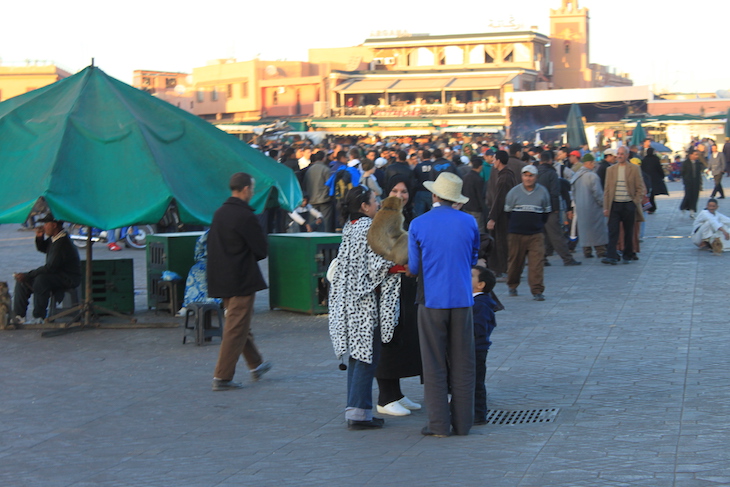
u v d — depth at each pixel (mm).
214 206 16062
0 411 11180
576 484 7688
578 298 18547
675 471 7906
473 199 22391
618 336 14578
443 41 110188
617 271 22328
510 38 108312
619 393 11047
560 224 23781
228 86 116625
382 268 9828
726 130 63750
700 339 14094
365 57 114938
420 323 9656
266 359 13891
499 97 100188
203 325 15141
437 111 98625
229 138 18016
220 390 12000
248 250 11953
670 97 125438
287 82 110812
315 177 27625
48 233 17031
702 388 11070
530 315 16750
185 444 9617
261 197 16656
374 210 10336
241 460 8953
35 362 13984
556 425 9805
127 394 11922
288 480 8250
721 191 44938
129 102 17031
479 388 10047
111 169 15570
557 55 120625
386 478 8180
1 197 14961
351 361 10172
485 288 10422
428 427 9711
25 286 17141
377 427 10086
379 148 41344
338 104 106000
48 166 15062
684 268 22359
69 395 11922
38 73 115750
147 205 15062
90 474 8664
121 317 17359
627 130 80938
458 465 8484
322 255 17500
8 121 16734
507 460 8547
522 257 18781
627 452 8578
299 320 17141
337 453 9109
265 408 11078
